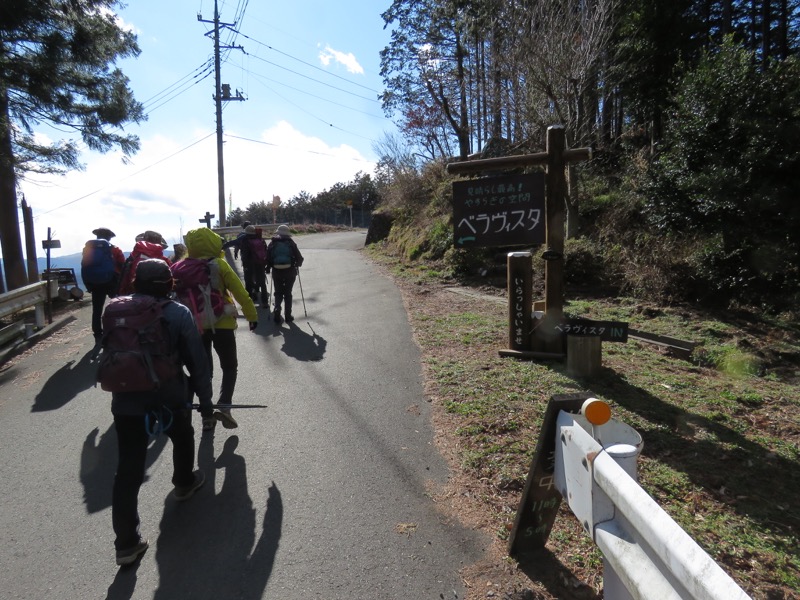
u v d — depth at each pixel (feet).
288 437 14.88
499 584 9.05
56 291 37.19
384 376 19.61
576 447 7.63
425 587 9.07
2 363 23.57
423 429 15.16
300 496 11.96
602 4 39.96
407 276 42.29
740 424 15.25
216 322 14.74
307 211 210.18
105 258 25.39
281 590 9.11
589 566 9.41
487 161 20.76
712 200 27.78
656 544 5.35
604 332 18.69
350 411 16.55
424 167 67.46
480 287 36.96
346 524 10.87
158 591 9.20
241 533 10.69
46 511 11.80
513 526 9.52
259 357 22.56
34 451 14.75
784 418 15.80
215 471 13.16
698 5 60.34
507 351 21.35
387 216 71.26
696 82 29.35
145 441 10.06
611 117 63.41
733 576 9.21
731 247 28.58
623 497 6.08
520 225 20.88
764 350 22.11
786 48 61.05
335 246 75.61
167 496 12.14
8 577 9.66
